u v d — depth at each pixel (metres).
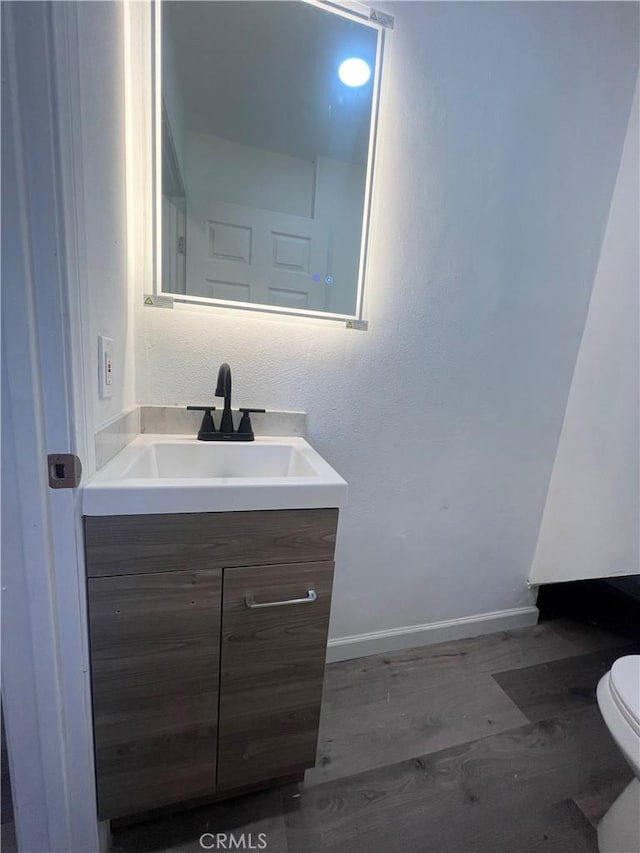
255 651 0.80
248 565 0.76
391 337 1.24
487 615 1.63
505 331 1.38
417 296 1.23
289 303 1.12
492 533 1.56
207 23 0.95
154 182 0.97
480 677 1.38
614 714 0.80
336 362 1.20
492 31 1.13
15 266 0.52
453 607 1.57
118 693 0.73
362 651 1.44
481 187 1.23
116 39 0.80
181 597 0.73
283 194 1.08
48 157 0.51
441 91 1.12
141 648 0.73
